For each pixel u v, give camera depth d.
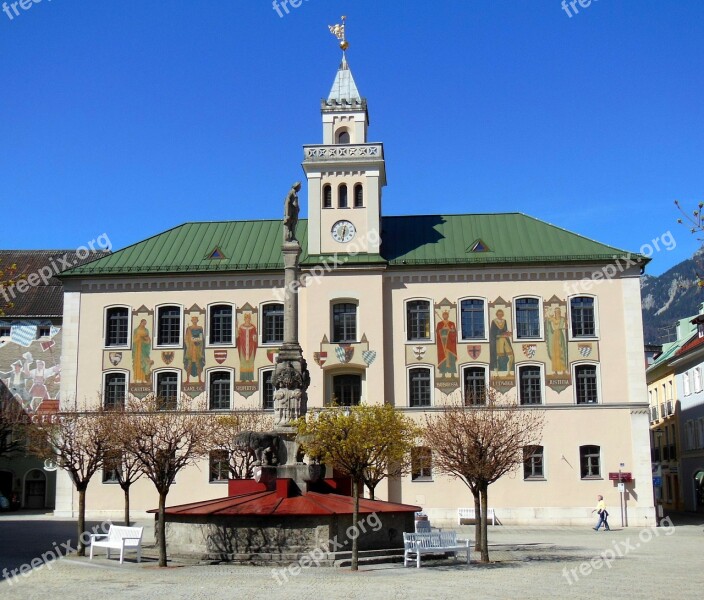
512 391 57.59
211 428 46.44
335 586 23.92
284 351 36.06
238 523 30.08
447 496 55.84
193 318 59.69
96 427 38.88
